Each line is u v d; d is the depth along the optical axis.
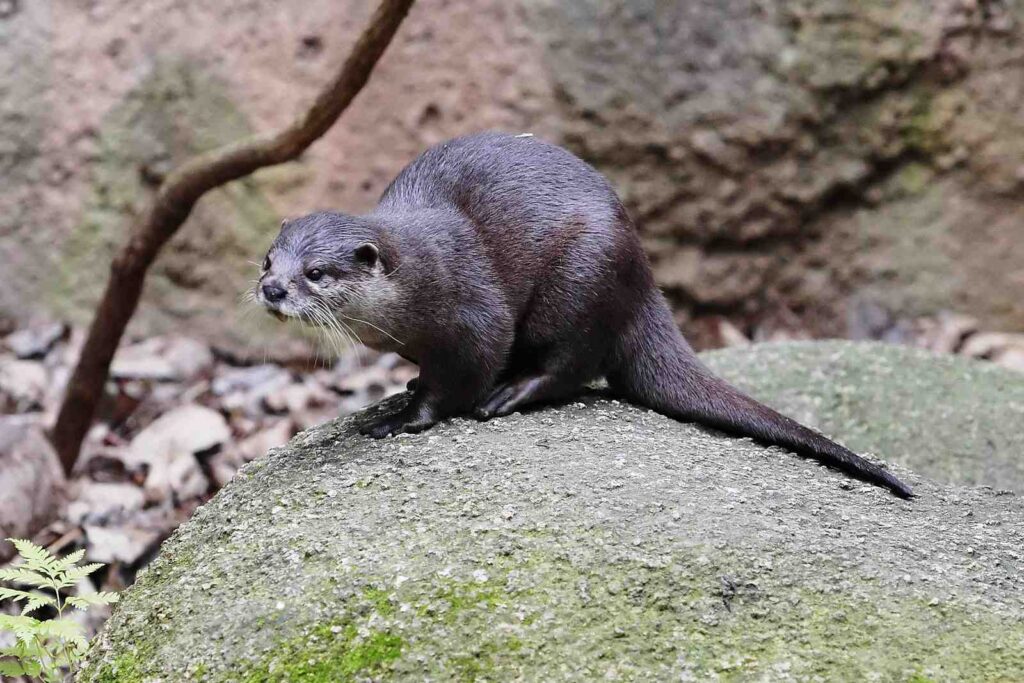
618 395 4.40
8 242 7.70
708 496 3.51
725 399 4.15
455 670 3.04
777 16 7.48
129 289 5.85
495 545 3.30
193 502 5.84
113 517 5.64
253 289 4.03
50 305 7.68
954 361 5.81
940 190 7.74
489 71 7.52
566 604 3.13
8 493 5.30
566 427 4.00
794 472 3.83
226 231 7.48
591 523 3.34
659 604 3.11
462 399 4.07
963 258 7.77
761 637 3.04
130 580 5.27
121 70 7.60
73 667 3.62
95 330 5.91
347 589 3.25
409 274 3.92
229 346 7.47
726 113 7.52
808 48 7.51
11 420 5.91
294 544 3.45
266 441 6.32
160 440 6.28
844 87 7.53
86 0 7.67
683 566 3.19
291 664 3.12
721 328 7.74
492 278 4.05
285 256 3.91
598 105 7.49
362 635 3.14
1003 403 5.44
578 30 7.47
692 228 7.65
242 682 3.12
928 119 7.64
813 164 7.62
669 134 7.52
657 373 4.25
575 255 4.09
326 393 7.00
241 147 5.52
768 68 7.51
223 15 7.57
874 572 3.23
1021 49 7.60
